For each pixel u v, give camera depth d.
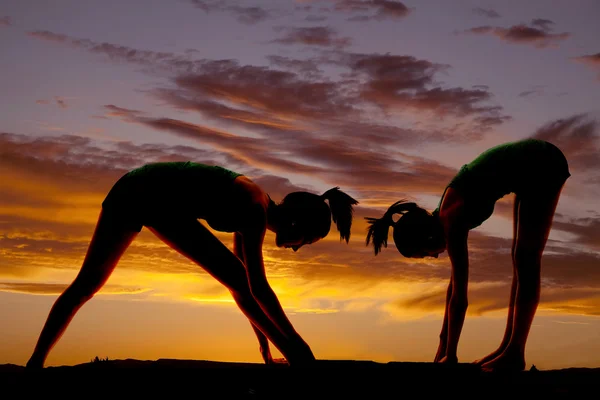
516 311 3.80
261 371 3.12
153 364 3.50
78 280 3.75
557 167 3.82
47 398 3.01
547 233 3.85
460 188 3.90
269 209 3.84
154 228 3.80
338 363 3.25
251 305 3.87
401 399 3.01
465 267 3.90
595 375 3.27
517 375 3.26
